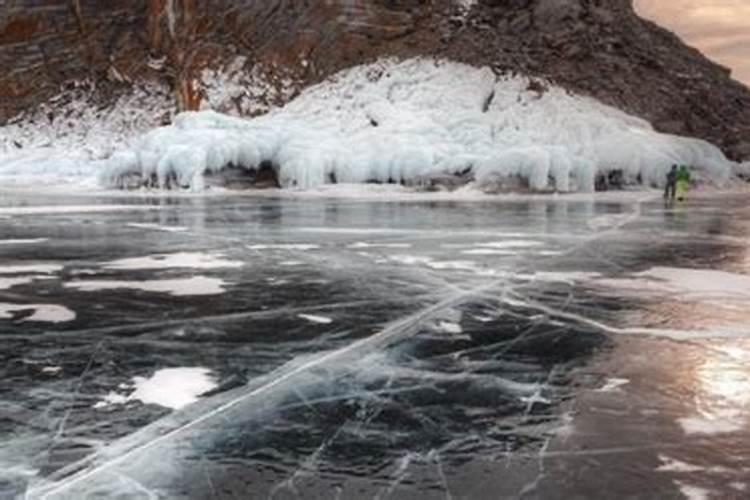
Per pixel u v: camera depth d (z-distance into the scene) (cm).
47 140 4212
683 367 639
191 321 807
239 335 746
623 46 4256
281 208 2330
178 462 441
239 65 4091
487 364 648
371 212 2200
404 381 600
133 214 2105
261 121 3631
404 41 4044
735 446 466
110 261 1236
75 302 905
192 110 3994
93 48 4603
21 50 4575
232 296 947
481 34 4088
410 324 796
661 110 3866
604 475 422
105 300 918
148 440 475
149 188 3225
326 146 3284
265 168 3306
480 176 3123
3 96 4444
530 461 442
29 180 3666
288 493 399
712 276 1116
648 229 1794
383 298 937
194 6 4319
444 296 951
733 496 394
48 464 438
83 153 3991
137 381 596
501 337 742
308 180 3194
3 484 410
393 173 3209
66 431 490
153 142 3306
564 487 406
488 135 3409
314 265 1202
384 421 510
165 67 4419
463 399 555
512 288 1009
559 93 3691
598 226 1848
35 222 1880
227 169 3253
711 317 837
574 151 3291
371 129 3484
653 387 585
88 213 2133
